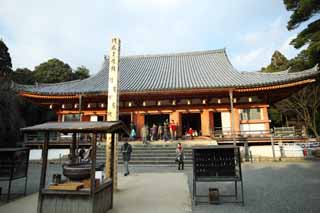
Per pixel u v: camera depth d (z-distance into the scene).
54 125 5.32
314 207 5.65
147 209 5.76
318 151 17.47
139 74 27.23
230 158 6.31
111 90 8.48
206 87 19.22
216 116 25.11
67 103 23.41
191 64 29.20
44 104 23.58
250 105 21.39
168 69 28.30
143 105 22.70
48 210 4.91
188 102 21.44
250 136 18.38
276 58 41.59
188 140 20.16
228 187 8.30
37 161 17.72
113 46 8.75
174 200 6.59
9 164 7.11
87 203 4.83
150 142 19.47
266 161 15.94
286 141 18.17
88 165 5.70
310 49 14.24
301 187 7.89
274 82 18.20
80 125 5.24
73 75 45.94
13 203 6.56
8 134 19.66
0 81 20.88
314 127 30.78
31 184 9.62
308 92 30.88
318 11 14.18
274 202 6.24
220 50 30.84
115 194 7.31
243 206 5.99
